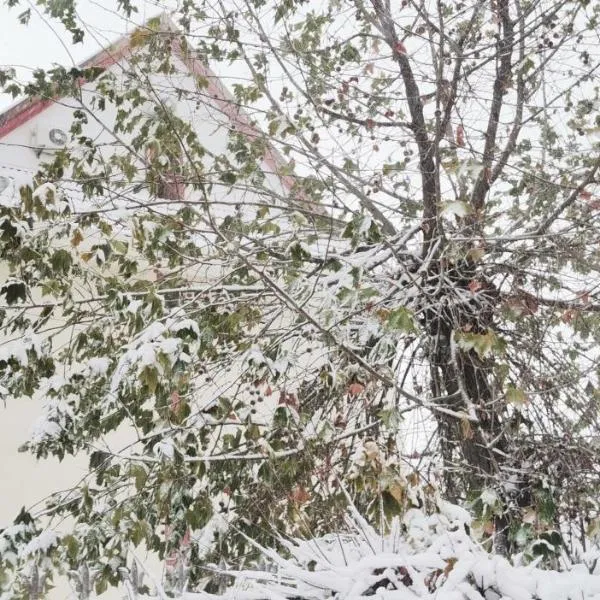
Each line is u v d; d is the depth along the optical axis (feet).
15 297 16.70
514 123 18.97
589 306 18.57
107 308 18.33
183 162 19.26
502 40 18.24
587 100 20.10
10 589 14.93
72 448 17.38
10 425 26.53
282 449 17.57
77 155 18.54
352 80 19.04
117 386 15.31
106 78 19.70
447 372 19.10
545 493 15.06
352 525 15.05
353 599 12.02
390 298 19.01
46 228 17.16
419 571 12.67
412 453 17.33
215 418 17.26
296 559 15.76
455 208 14.30
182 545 16.74
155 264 19.10
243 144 20.48
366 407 17.57
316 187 21.49
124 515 16.70
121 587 24.50
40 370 17.29
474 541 13.37
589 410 17.31
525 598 11.16
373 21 19.24
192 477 15.92
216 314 18.69
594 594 11.19
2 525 25.41
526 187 19.80
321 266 18.11
